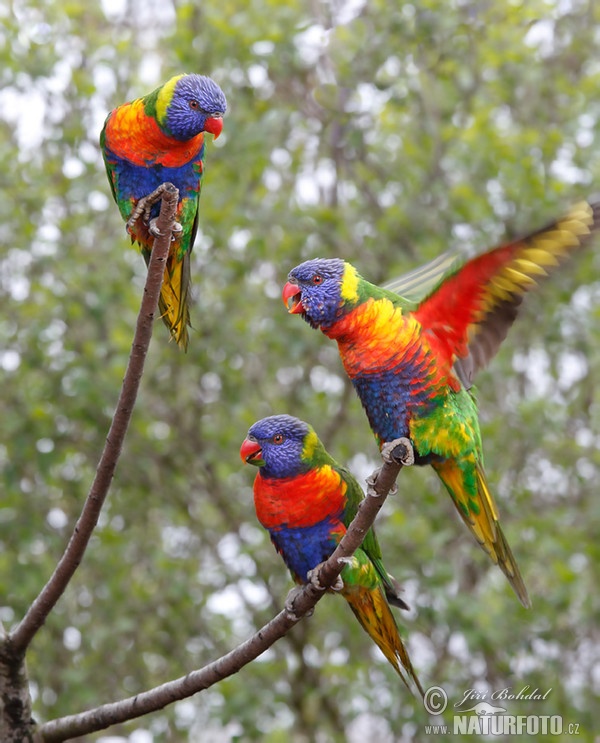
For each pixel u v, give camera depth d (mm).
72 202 11719
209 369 11781
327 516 6809
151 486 12227
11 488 11555
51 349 11648
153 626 12391
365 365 5883
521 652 11883
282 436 6742
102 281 11336
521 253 5461
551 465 13039
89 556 11922
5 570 11672
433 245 11648
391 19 11469
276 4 11344
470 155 11758
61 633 12266
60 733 6254
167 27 12922
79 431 12094
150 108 7012
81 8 11555
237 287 11711
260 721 11164
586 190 12102
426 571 11430
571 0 13203
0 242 11398
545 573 12086
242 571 12078
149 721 11969
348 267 5988
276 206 11609
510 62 12070
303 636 11727
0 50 11211
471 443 6113
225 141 11195
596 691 12742
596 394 12844
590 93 12359
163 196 5539
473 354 5910
